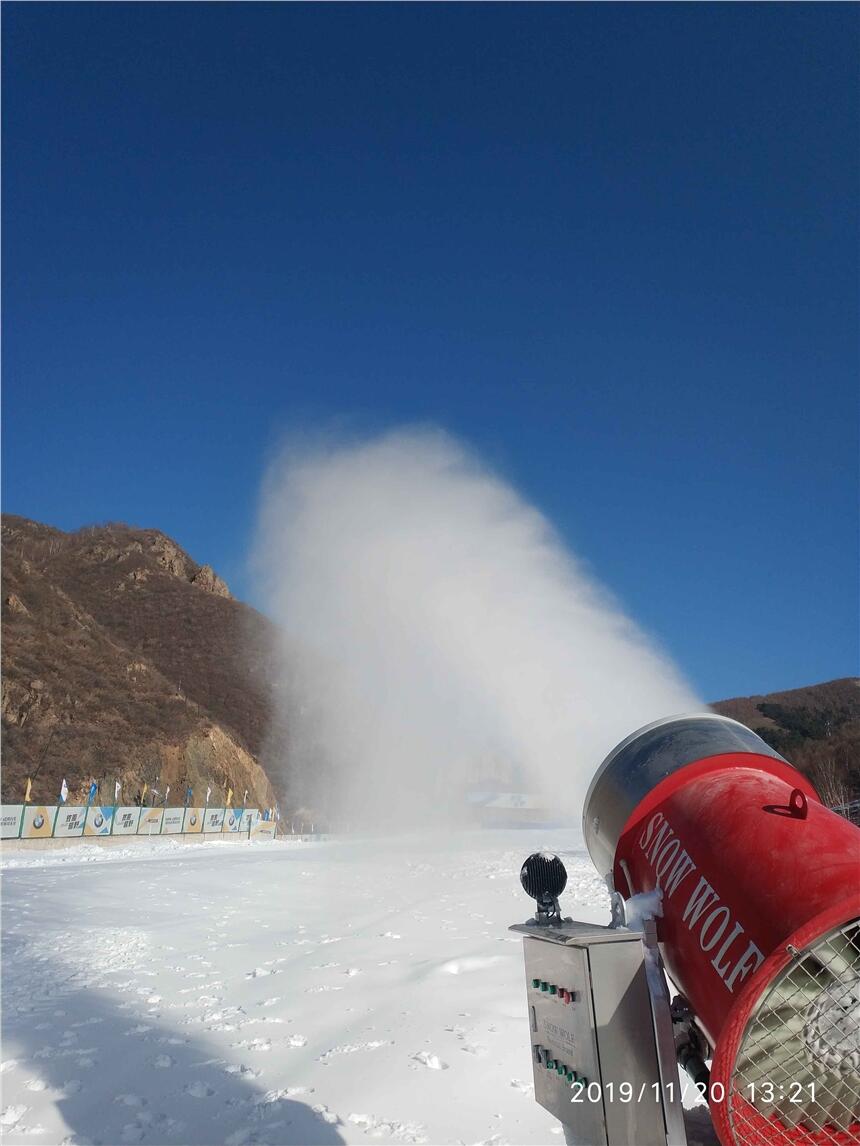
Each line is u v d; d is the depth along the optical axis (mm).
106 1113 4820
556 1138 4281
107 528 107750
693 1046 3150
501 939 9672
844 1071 2621
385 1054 5559
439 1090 4922
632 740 3959
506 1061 5348
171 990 7793
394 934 10289
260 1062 5625
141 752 51438
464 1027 6062
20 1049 5973
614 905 3285
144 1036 6254
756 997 2459
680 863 3148
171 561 105062
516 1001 6734
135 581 95562
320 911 13344
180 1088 5180
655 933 3146
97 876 18500
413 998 6973
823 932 2428
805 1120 2688
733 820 3031
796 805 2949
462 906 12961
